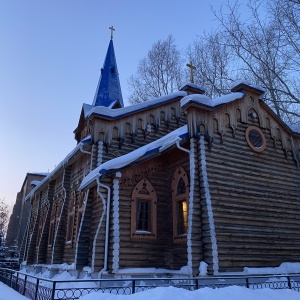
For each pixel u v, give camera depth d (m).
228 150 12.60
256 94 14.59
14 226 71.06
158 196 13.81
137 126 16.23
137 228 13.09
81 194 16.52
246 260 11.10
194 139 12.08
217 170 11.92
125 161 12.73
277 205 12.98
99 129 15.06
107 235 12.02
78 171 18.03
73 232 16.73
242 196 12.10
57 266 16.95
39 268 20.70
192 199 11.14
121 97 25.27
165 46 32.97
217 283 10.09
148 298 6.43
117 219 12.18
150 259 12.67
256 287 10.40
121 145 15.34
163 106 17.47
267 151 13.88
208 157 11.92
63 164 19.33
